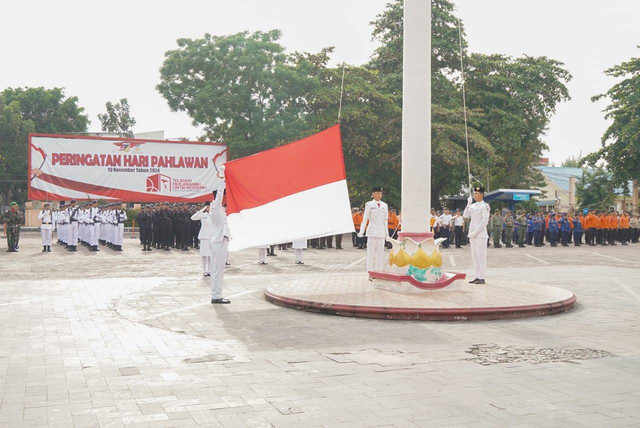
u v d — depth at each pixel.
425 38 10.81
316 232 10.24
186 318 8.81
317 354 6.58
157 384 5.33
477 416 4.50
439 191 40.97
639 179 42.44
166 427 4.23
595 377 5.67
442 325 8.43
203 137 38.72
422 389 5.21
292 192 10.45
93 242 24.42
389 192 39.97
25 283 12.85
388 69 39.50
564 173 69.06
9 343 7.03
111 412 4.55
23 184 52.16
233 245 10.13
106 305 9.94
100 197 30.28
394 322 8.63
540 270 16.84
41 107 56.06
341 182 10.41
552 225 30.66
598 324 8.62
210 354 6.55
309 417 4.45
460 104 38.00
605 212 32.56
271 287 11.39
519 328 8.26
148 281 13.48
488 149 34.41
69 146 29.59
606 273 15.98
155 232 24.72
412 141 10.80
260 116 33.69
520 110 39.41
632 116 39.25
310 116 34.66
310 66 34.59
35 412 4.54
